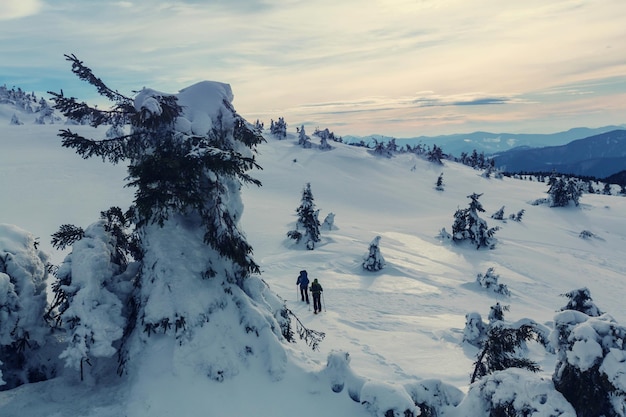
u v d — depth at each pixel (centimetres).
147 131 815
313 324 1420
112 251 843
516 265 3588
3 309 727
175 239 805
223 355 729
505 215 7425
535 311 2131
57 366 793
